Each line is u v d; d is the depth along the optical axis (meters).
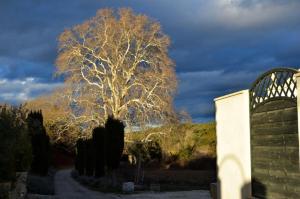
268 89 10.41
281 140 9.70
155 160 45.66
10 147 14.27
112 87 42.38
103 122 41.94
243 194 11.71
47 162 27.08
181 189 30.56
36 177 23.70
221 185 13.43
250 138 11.35
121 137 30.11
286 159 9.47
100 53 43.31
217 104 13.80
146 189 30.00
